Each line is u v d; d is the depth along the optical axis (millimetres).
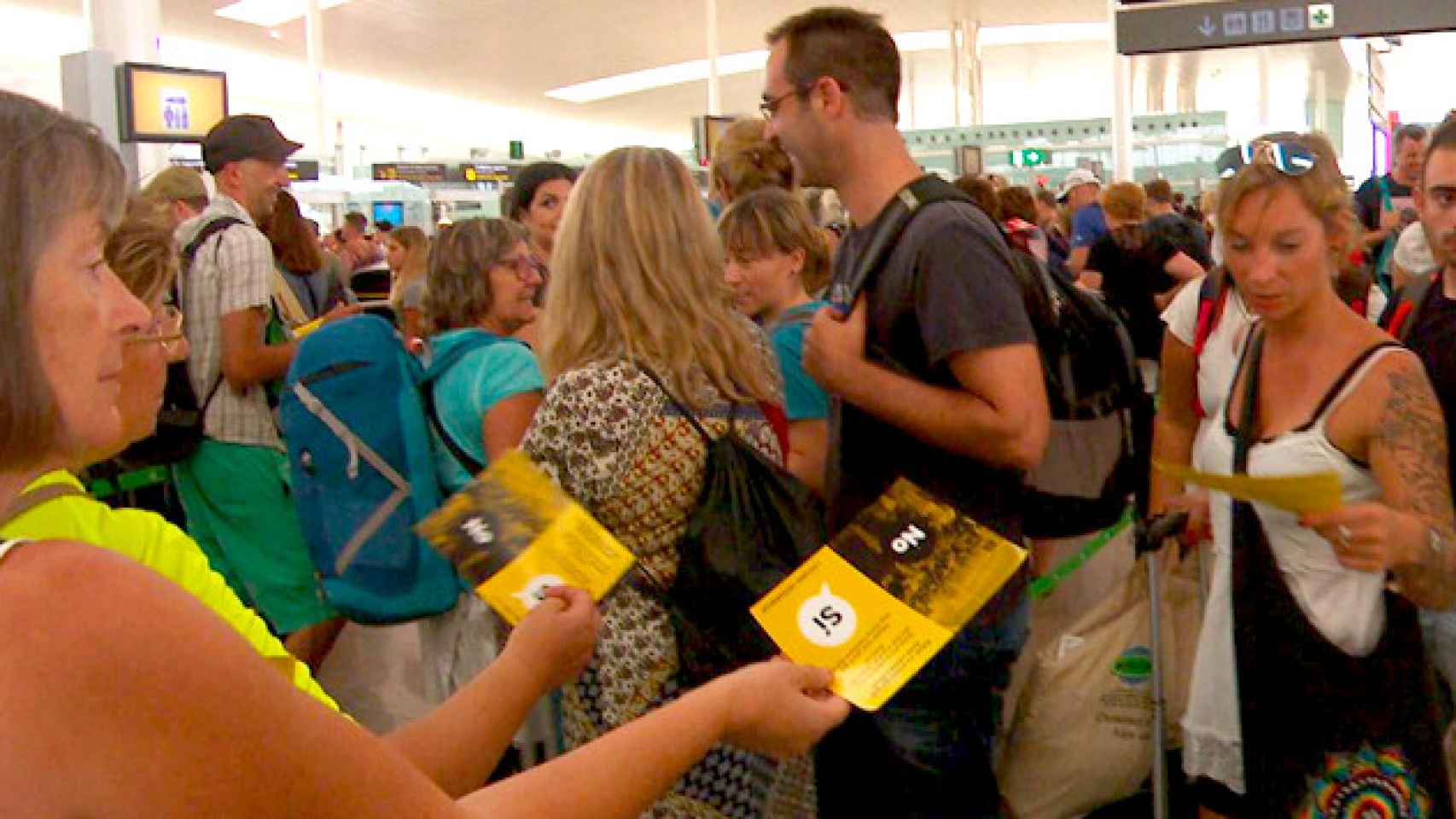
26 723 736
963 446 2100
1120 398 2496
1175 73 43500
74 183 822
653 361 1976
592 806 1045
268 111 41969
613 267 1997
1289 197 2016
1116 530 2982
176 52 32594
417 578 3264
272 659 1230
